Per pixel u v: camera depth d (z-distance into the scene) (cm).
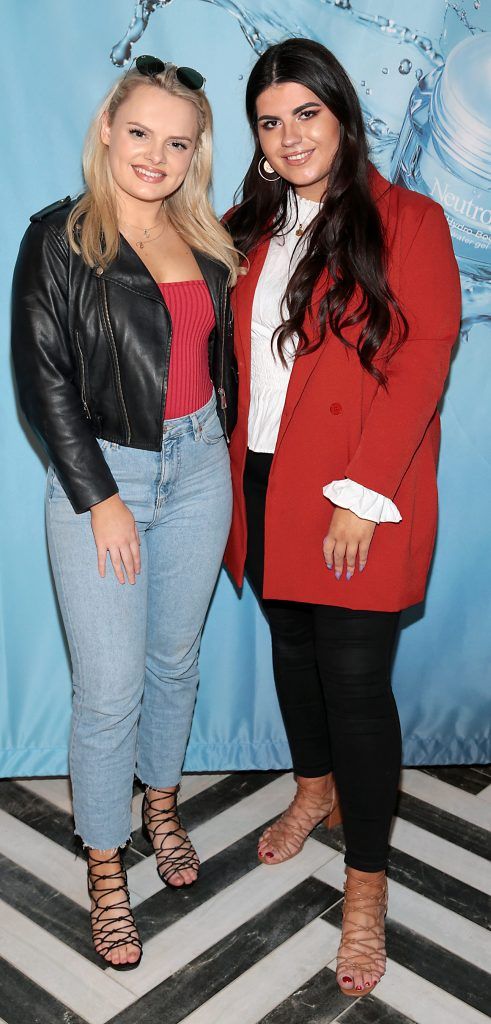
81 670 172
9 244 204
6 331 209
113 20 194
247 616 233
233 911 194
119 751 177
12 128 197
